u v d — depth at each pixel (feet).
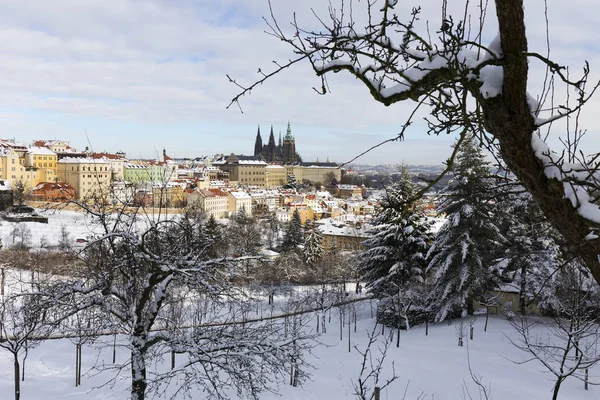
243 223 291.58
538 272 86.12
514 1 9.12
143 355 42.42
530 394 56.03
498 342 80.33
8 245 172.04
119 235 41.78
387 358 75.87
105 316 44.68
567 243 11.31
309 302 121.49
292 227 210.79
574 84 9.63
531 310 101.76
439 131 11.67
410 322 103.55
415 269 103.86
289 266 165.07
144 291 42.80
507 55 9.56
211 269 45.09
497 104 9.98
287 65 11.68
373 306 140.26
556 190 10.20
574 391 56.85
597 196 10.75
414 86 10.80
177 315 62.39
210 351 42.57
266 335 46.03
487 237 93.20
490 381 60.95
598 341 67.15
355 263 161.27
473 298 99.35
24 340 51.29
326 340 95.20
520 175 10.62
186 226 47.96
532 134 10.36
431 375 65.10
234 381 43.27
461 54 10.52
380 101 11.41
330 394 59.21
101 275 44.78
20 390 59.11
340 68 11.58
